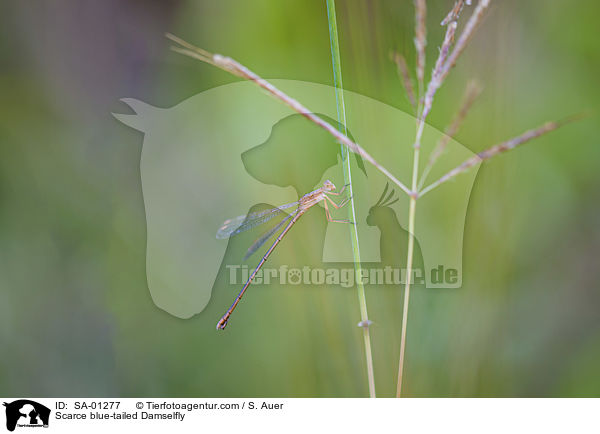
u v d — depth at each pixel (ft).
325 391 2.31
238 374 2.34
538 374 2.31
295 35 2.35
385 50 2.28
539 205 2.35
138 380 2.35
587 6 2.34
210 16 2.38
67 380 2.35
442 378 2.30
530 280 2.34
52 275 2.38
